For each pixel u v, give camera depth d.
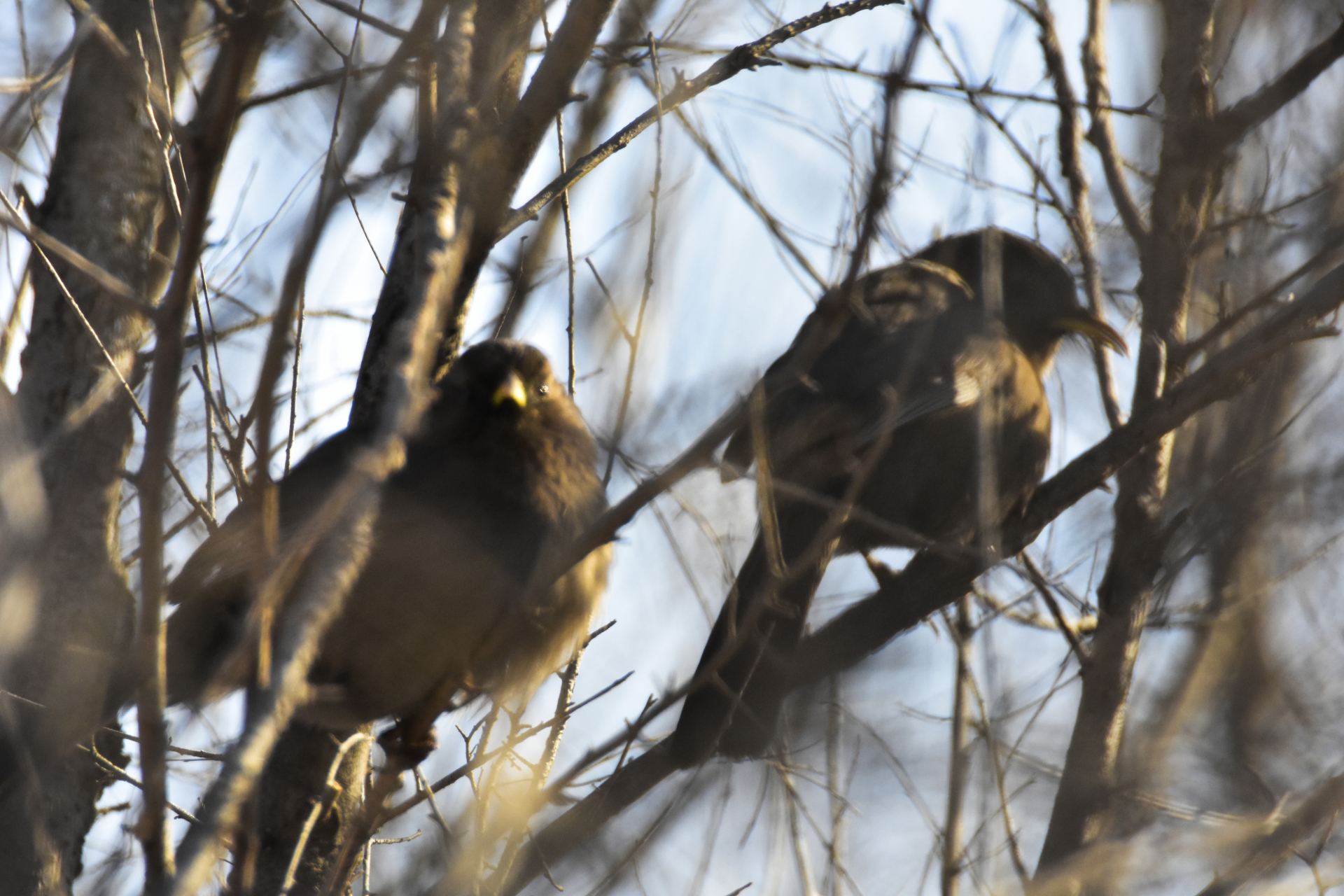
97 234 8.52
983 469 7.82
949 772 7.12
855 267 4.94
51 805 7.84
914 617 7.95
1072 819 7.16
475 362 8.60
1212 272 9.09
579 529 8.32
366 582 7.66
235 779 3.90
